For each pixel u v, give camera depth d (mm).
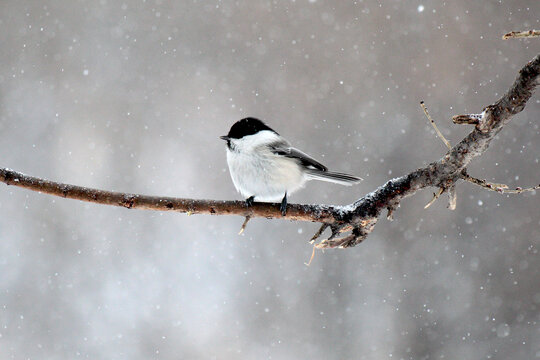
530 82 2885
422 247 12430
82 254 13008
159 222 13734
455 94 13508
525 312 11258
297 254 12898
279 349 11211
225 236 13469
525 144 12742
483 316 11172
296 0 15852
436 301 11711
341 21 15391
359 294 12078
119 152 14297
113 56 16016
